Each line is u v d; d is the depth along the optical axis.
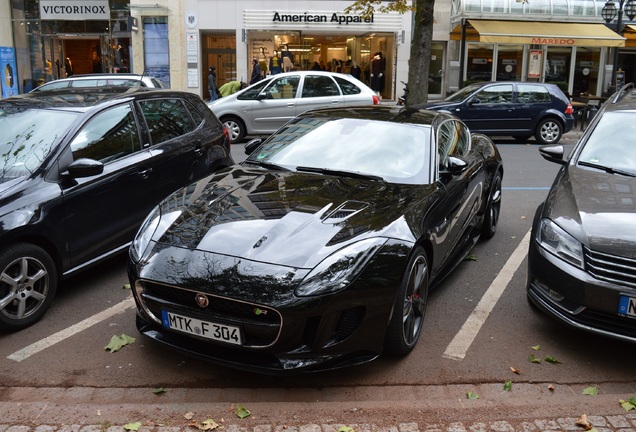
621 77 22.59
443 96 22.42
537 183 9.52
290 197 3.96
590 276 3.62
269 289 3.15
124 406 3.20
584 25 20.27
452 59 22.00
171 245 3.54
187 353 3.40
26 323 4.10
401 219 3.74
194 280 3.25
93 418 3.08
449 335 4.14
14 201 4.02
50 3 21.41
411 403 3.29
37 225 4.07
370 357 3.42
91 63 22.03
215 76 20.67
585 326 3.69
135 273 3.47
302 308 3.13
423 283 3.94
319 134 4.95
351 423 3.08
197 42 20.98
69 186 4.39
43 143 4.51
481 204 5.69
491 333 4.20
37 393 3.33
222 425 3.04
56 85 12.05
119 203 4.86
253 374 3.58
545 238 3.97
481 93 13.88
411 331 3.81
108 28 21.45
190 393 3.36
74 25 21.56
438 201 4.22
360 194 4.06
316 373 3.59
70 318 4.29
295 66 21.72
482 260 5.74
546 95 14.05
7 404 3.20
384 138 4.77
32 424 3.01
